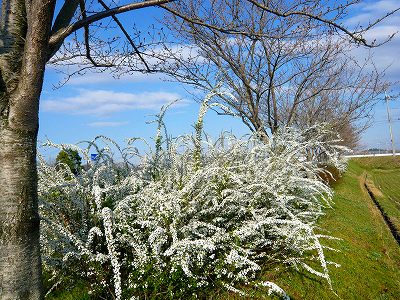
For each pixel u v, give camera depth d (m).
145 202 4.63
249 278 4.75
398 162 61.91
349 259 7.20
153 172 5.60
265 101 11.27
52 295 4.05
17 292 2.83
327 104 13.94
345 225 9.95
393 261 8.59
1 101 2.88
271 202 5.91
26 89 2.85
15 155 2.88
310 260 6.05
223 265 4.52
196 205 4.82
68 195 4.60
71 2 3.71
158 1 3.68
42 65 2.88
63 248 4.14
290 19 7.88
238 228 5.04
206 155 6.30
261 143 7.20
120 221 4.29
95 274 4.05
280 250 5.59
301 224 4.81
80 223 4.51
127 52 5.53
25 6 3.15
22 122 2.90
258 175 6.14
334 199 13.85
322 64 9.20
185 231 4.46
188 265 4.20
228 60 8.22
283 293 4.30
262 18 8.05
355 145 28.19
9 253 2.82
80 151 5.04
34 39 2.79
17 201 2.86
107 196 5.01
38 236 3.01
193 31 8.10
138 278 3.94
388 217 15.05
